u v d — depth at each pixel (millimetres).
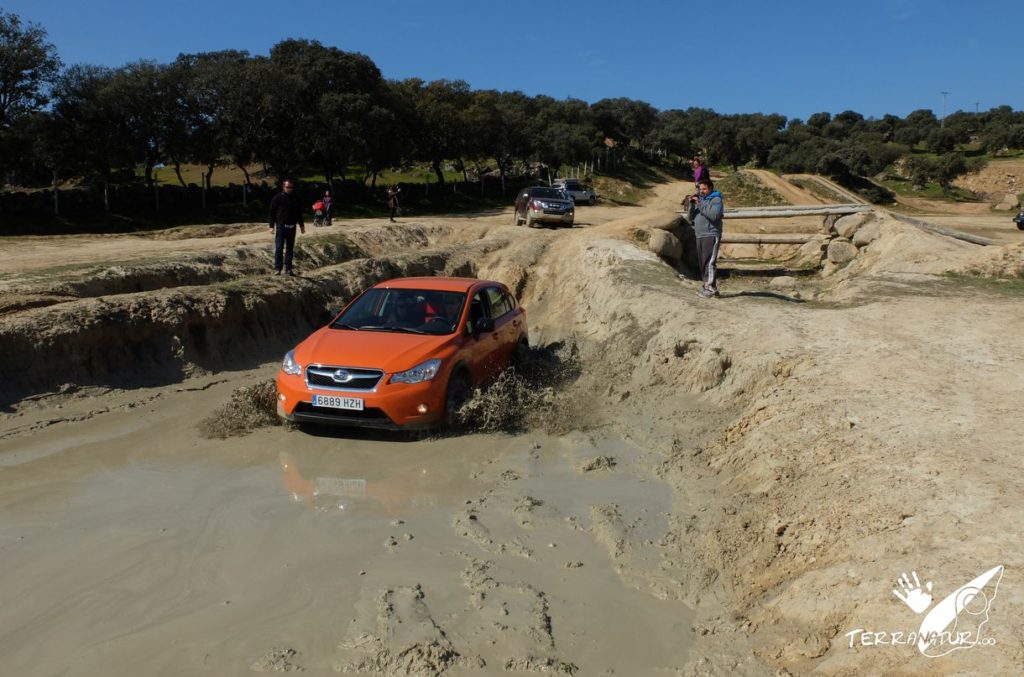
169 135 44812
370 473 6016
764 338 8383
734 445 6258
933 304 10219
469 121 61062
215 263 15367
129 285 12586
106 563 4379
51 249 18141
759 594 3943
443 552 4555
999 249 13406
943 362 7234
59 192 39469
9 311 9781
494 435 7059
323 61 51875
